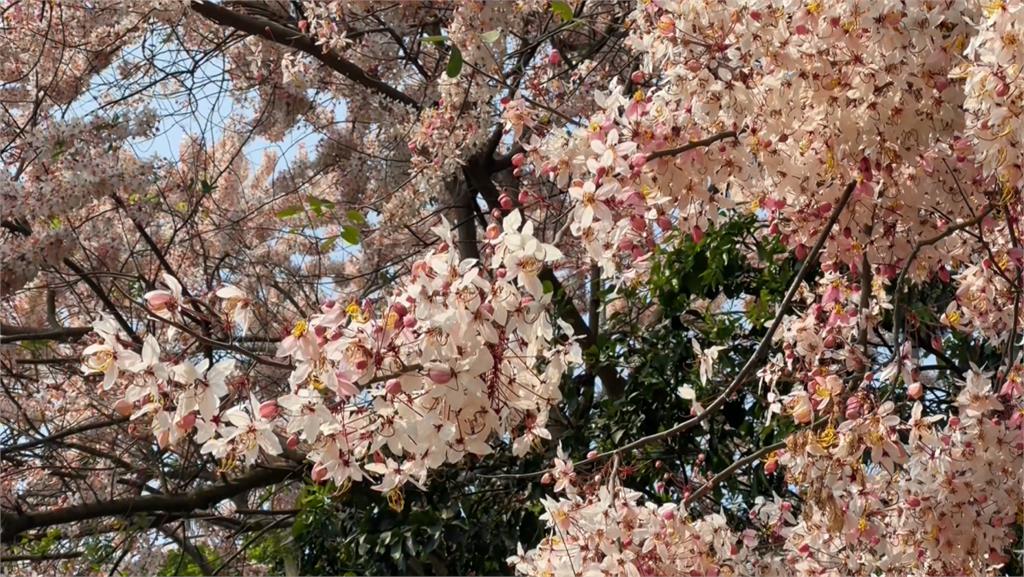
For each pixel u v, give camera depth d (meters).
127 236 4.69
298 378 1.60
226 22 4.55
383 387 1.68
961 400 2.26
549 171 2.31
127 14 4.50
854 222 2.52
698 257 3.97
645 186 2.20
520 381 1.75
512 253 1.64
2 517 3.86
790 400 2.40
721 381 3.90
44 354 5.01
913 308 3.19
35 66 4.16
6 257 3.63
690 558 2.16
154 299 1.72
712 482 2.33
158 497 4.21
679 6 2.22
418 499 4.23
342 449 1.69
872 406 2.22
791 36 2.20
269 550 4.89
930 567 2.29
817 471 2.15
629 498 2.18
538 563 2.15
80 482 4.99
